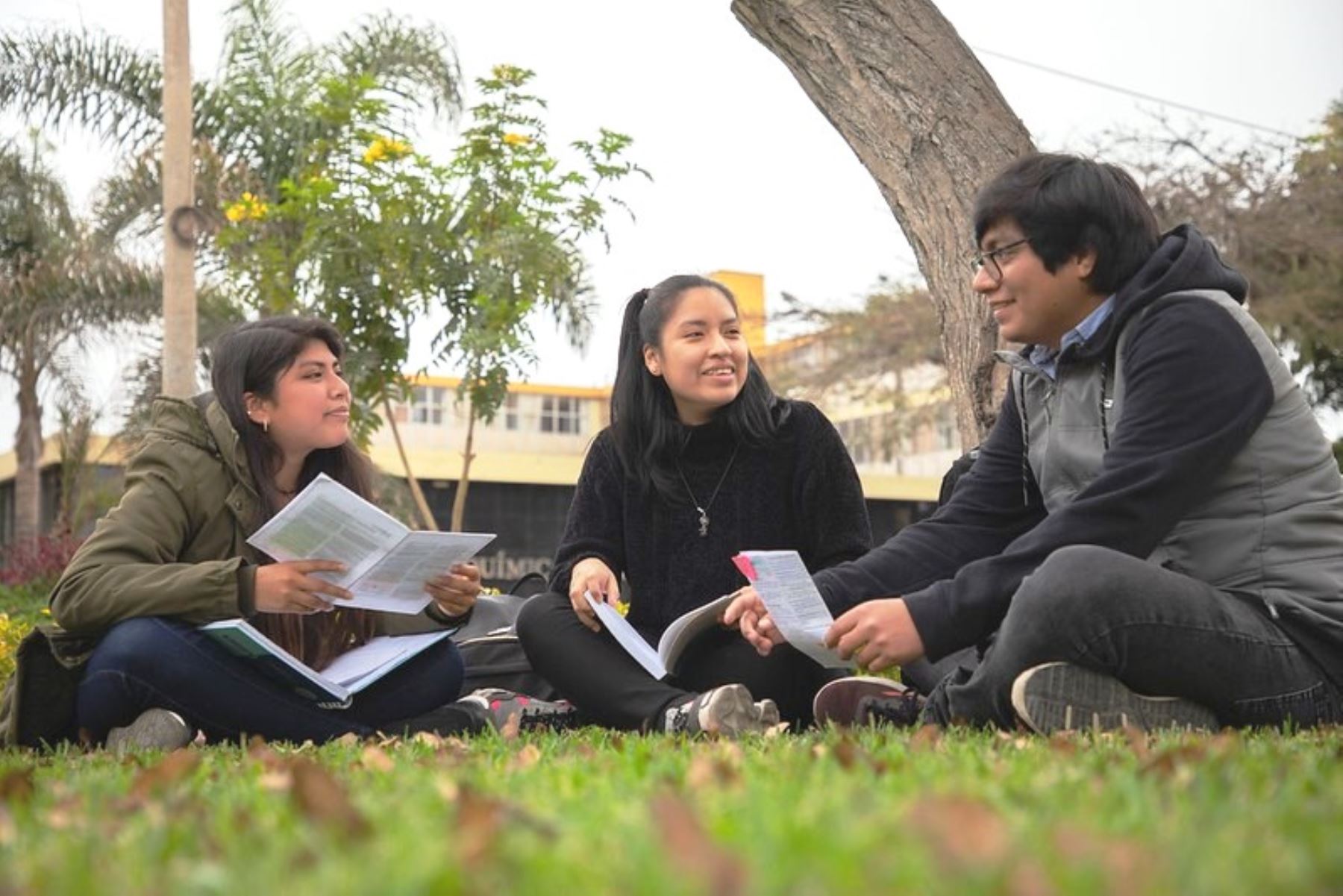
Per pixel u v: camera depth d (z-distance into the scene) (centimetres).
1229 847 124
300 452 403
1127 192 334
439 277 1016
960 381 517
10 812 178
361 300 1023
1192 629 299
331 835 137
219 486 389
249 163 1295
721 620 373
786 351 2284
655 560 426
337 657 395
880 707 368
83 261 1461
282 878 119
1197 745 232
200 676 356
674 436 423
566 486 1872
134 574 361
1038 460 349
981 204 342
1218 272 332
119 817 172
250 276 1068
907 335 2094
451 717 394
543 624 398
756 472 424
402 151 1022
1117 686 303
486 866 118
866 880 111
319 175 1066
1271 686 305
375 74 1287
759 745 271
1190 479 308
